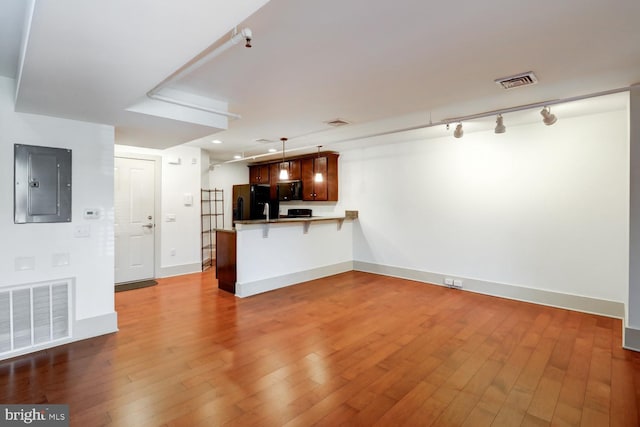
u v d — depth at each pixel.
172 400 2.07
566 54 2.26
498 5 1.69
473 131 4.59
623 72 2.55
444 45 2.13
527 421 1.90
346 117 3.82
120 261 5.05
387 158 5.66
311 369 2.47
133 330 3.22
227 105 3.35
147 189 5.32
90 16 1.35
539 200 4.10
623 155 3.54
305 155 6.78
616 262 3.60
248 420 1.88
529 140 4.16
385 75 2.61
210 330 3.22
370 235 5.94
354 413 1.96
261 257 4.65
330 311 3.80
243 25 1.86
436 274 5.08
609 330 3.24
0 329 2.61
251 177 8.19
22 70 1.90
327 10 1.71
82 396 2.11
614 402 2.07
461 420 1.90
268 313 3.72
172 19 1.39
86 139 3.03
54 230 2.87
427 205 5.17
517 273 4.28
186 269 5.80
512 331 3.22
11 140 2.66
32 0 1.36
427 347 2.86
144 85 2.14
